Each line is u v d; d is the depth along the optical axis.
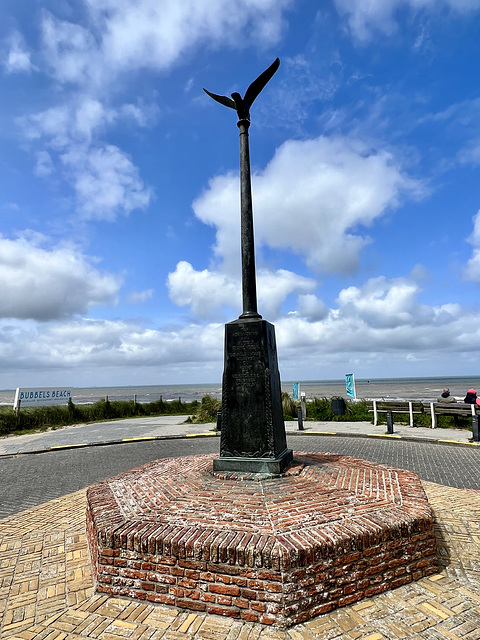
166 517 3.60
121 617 2.96
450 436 11.74
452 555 3.83
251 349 4.82
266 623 2.80
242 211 5.23
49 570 3.82
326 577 2.96
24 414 17.78
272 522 3.36
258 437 4.67
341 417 16.81
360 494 4.00
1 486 7.70
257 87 5.42
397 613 2.92
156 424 18.09
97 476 8.33
